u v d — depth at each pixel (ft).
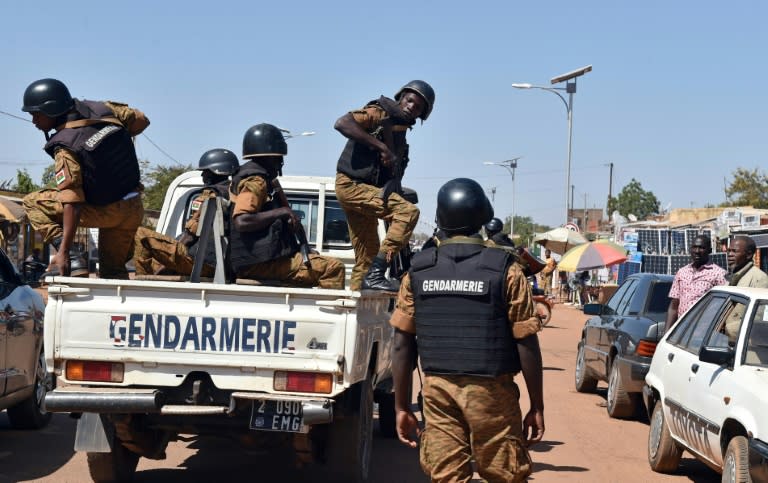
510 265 15.08
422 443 15.44
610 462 29.40
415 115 25.07
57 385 20.68
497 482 15.17
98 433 21.50
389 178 24.90
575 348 70.74
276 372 20.29
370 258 26.35
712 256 100.63
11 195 119.85
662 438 27.61
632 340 36.65
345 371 20.03
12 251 106.52
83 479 24.64
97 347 20.48
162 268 24.68
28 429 32.09
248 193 22.65
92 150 21.77
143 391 20.12
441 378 15.12
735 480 20.93
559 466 28.43
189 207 31.27
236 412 20.71
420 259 15.51
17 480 24.43
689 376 25.44
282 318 20.16
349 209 25.25
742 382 21.85
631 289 41.78
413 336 15.84
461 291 14.97
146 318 20.43
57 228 22.89
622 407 37.45
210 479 25.14
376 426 35.47
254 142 22.94
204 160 25.94
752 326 23.39
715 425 22.71
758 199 189.06
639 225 161.58
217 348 20.29
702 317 27.09
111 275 24.12
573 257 100.58
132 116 23.21
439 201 15.61
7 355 28.17
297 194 31.71
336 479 22.50
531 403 15.49
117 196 22.52
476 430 14.97
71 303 20.52
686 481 26.99
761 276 34.37
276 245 22.77
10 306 28.68
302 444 21.33
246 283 22.50
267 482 24.84
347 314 20.06
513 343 15.14
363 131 24.25
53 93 21.67
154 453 22.85
